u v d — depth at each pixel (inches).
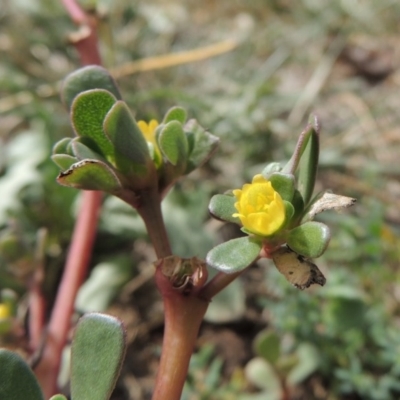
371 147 8.8
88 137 3.3
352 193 7.8
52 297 7.3
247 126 8.6
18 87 8.9
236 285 6.9
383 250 6.7
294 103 9.4
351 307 5.9
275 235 3.0
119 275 7.2
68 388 5.9
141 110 8.8
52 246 7.6
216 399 5.7
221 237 7.9
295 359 5.8
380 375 6.0
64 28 9.9
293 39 10.9
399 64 10.6
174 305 3.3
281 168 3.3
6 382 3.1
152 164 3.4
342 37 10.9
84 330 3.1
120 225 7.5
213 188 8.3
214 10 12.2
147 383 6.5
